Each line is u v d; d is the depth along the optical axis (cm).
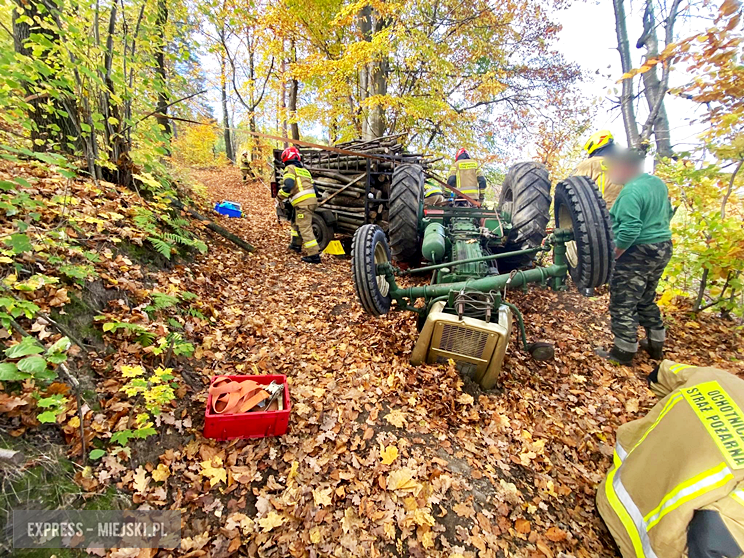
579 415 311
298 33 1160
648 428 222
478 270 365
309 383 309
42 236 284
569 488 245
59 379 214
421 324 373
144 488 197
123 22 422
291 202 599
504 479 247
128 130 463
